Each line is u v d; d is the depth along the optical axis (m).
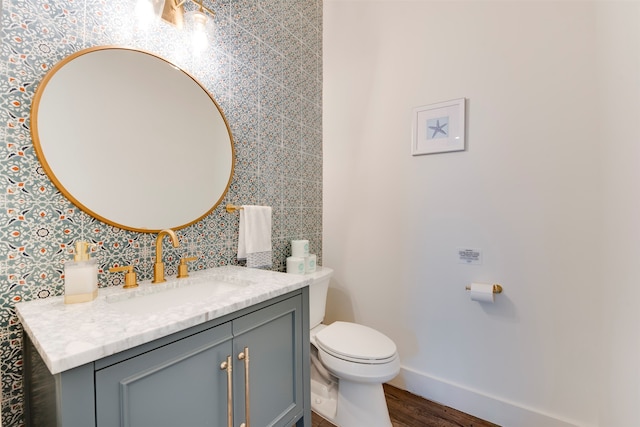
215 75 1.34
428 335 1.75
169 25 1.17
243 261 1.47
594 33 1.30
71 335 0.59
